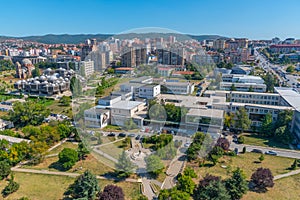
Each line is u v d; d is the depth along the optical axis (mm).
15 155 32562
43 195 26188
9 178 29406
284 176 30219
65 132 41344
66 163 31141
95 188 25328
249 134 44062
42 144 34719
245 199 25578
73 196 25484
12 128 46969
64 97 64625
